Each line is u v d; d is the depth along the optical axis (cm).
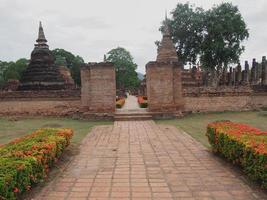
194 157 900
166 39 3180
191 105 2111
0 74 6794
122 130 1452
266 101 2312
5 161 593
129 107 2697
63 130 1014
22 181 563
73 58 6519
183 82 3122
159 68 1942
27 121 1972
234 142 745
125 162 859
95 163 854
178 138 1210
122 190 633
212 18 3772
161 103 1939
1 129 1589
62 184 676
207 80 4122
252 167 641
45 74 2942
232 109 2177
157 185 659
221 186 646
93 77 1947
